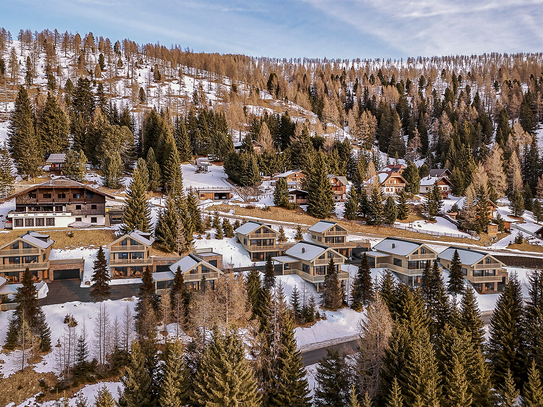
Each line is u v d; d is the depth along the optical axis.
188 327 42.12
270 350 33.69
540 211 103.50
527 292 62.50
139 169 93.69
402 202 95.12
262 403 30.45
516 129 162.50
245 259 65.44
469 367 33.56
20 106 114.19
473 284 64.00
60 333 40.91
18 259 51.72
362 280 54.03
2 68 180.00
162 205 85.44
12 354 36.75
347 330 49.06
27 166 89.75
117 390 34.59
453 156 143.50
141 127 140.12
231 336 28.77
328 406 31.84
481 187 97.50
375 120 193.88
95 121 121.88
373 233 84.12
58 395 33.62
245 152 121.06
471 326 41.41
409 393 30.66
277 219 85.25
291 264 62.16
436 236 85.50
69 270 55.12
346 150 130.75
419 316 43.41
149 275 45.09
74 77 197.75
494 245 83.94
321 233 70.75
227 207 88.12
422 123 186.25
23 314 36.75
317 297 55.12
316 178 90.75
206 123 148.75
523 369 38.62
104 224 71.50
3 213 70.94
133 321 43.09
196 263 51.53
